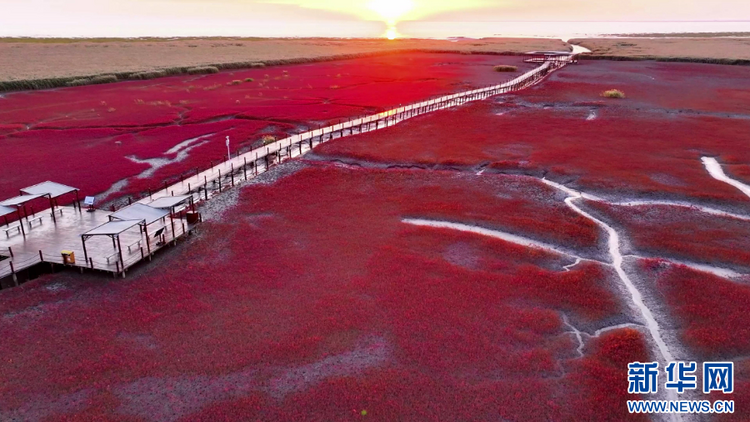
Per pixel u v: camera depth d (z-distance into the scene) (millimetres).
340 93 100750
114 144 62969
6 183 48156
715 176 49875
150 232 36312
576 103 85312
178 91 102562
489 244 35875
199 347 24828
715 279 30812
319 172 51719
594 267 32562
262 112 81188
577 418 20578
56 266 32156
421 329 26234
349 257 34062
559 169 51000
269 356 24156
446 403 21281
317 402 21312
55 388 22078
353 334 25859
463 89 103625
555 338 25688
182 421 20281
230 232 38125
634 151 57250
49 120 74938
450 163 54438
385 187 47844
